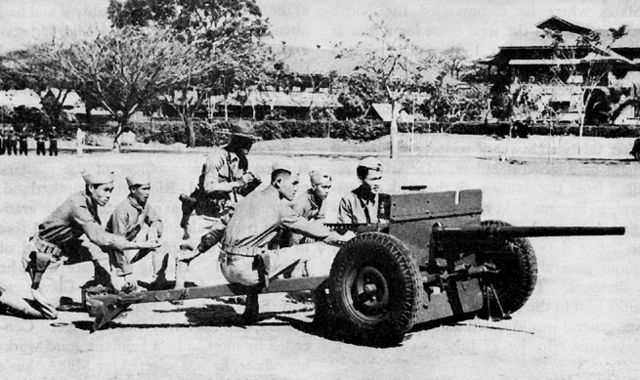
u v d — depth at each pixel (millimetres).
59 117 71562
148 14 63188
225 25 65375
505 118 64750
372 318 7164
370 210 8883
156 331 7934
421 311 7672
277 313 8836
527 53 75438
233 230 7879
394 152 48219
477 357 6988
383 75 54875
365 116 70188
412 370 6586
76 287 9930
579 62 70062
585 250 13461
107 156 45938
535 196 24188
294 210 8469
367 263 7180
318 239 7984
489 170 37812
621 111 69000
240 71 67312
